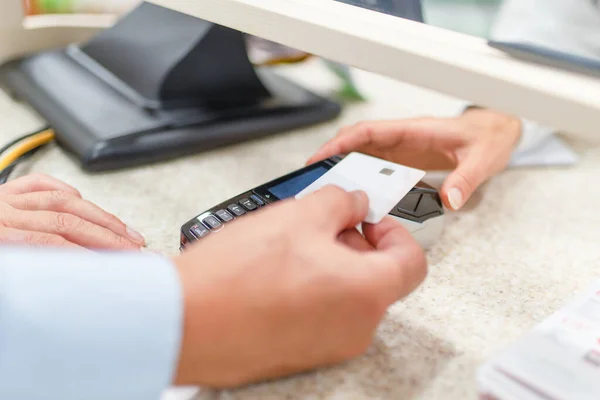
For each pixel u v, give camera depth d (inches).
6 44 29.0
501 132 23.0
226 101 25.7
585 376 11.9
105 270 10.2
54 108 24.0
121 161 22.2
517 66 11.0
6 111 26.7
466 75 11.0
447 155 22.6
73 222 17.2
